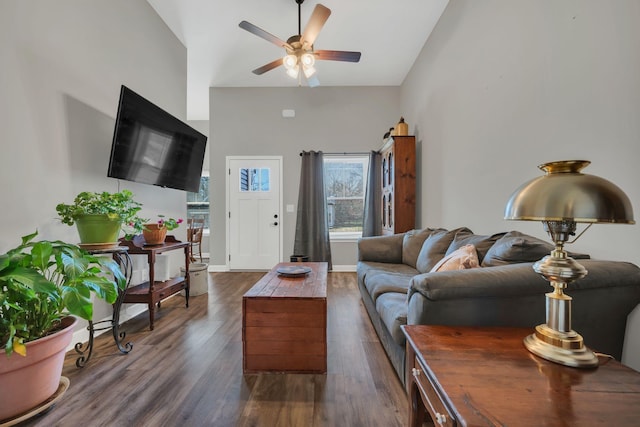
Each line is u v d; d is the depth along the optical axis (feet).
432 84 11.18
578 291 3.84
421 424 3.47
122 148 7.33
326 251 15.48
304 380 5.54
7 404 4.07
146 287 8.48
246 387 5.32
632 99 4.02
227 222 15.99
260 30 8.30
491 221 7.40
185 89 11.85
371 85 15.83
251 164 15.97
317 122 15.87
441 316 3.89
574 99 4.95
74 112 6.89
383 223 14.61
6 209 5.47
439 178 10.61
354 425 4.38
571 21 4.99
